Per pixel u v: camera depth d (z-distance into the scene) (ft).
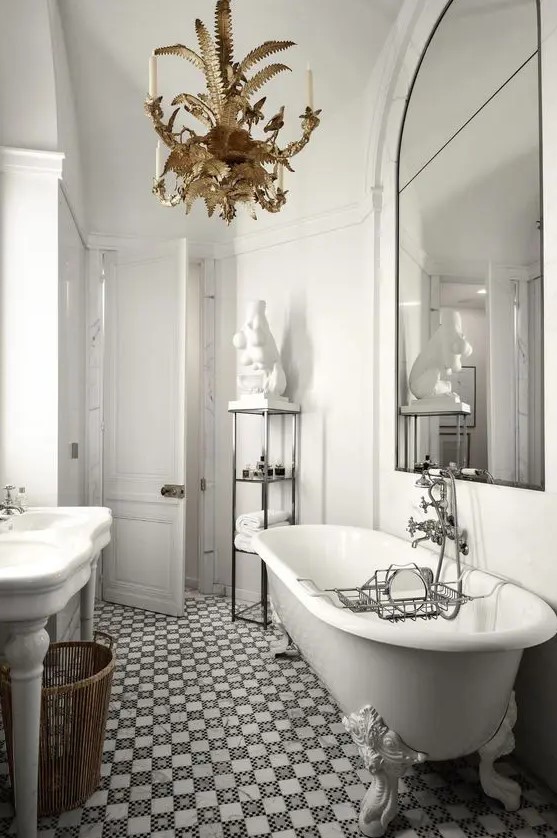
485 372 7.09
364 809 5.36
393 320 9.90
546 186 5.82
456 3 7.72
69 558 5.49
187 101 6.41
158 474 12.17
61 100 9.52
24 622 5.05
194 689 8.37
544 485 5.87
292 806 5.76
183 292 12.00
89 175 12.41
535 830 5.42
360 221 11.07
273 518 11.26
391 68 9.61
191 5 8.95
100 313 12.77
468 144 7.52
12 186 8.93
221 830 5.41
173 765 6.44
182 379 11.95
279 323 12.35
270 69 6.33
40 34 8.50
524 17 6.27
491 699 5.30
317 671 6.75
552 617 5.25
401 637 4.93
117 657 9.55
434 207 8.46
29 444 9.02
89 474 12.69
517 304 6.36
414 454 9.14
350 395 11.16
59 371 9.37
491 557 6.84
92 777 5.86
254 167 6.30
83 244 12.40
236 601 12.75
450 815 5.62
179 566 11.73
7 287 8.95
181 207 13.15
